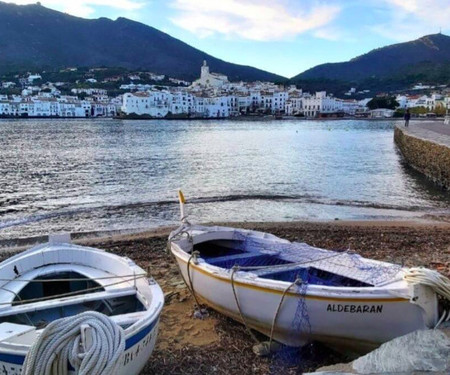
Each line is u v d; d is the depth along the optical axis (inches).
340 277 267.3
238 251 343.0
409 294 220.8
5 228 590.9
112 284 253.3
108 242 496.4
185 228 346.3
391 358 203.5
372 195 840.9
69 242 323.6
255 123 4990.2
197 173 1101.7
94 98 6840.6
